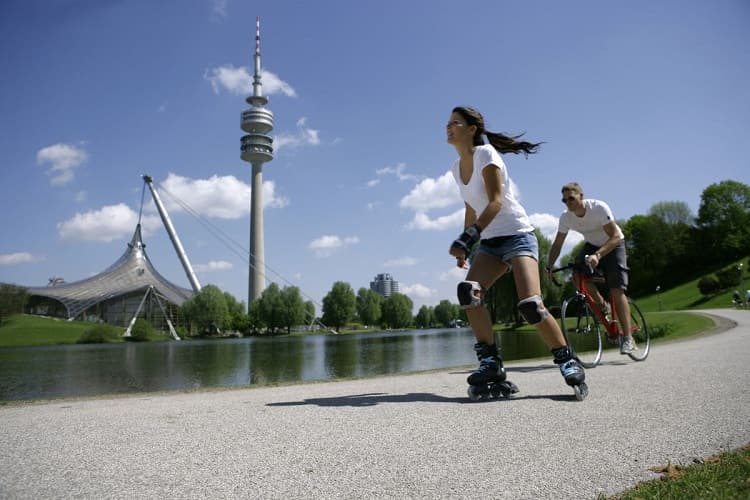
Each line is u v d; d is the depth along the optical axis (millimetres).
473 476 1776
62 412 3457
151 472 1871
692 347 7797
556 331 3434
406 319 140500
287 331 120000
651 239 82625
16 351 52156
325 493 1629
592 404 3127
